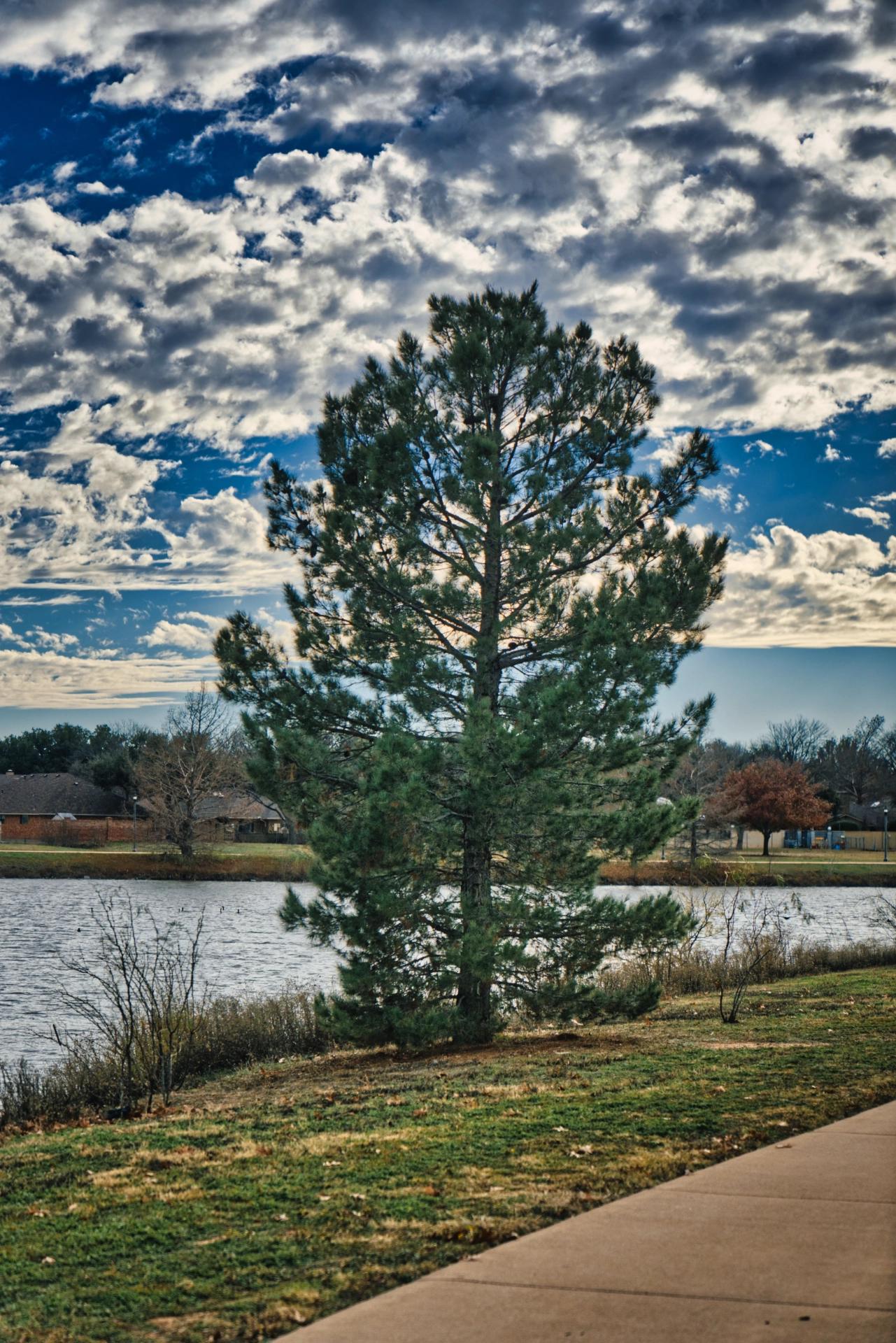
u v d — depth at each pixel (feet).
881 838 368.48
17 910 170.91
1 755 433.89
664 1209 23.21
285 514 60.64
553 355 60.49
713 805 255.29
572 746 55.36
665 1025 58.54
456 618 59.06
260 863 245.04
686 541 58.49
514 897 55.98
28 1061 63.67
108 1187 28.55
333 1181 27.30
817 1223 22.06
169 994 58.03
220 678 60.39
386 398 60.44
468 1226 22.62
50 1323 19.11
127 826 327.26
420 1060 52.65
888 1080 37.96
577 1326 17.28
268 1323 18.48
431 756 52.80
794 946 99.76
